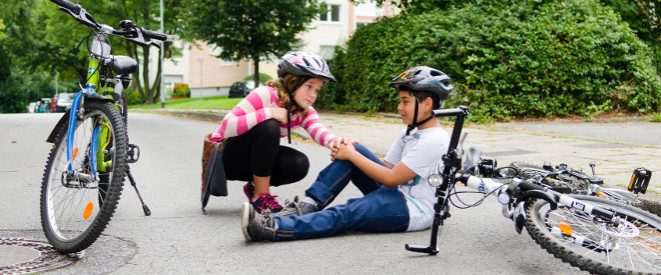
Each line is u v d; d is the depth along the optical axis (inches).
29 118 638.5
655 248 111.4
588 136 367.2
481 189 130.5
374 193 142.6
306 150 323.0
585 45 489.1
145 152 316.5
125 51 1505.9
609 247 115.0
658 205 171.2
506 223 159.8
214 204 183.3
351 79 639.1
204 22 729.0
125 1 1347.2
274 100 154.3
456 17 503.5
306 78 151.5
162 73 1183.6
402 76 139.2
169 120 599.5
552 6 510.3
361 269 118.1
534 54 479.2
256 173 153.7
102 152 130.5
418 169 136.2
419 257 126.5
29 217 161.6
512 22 483.8
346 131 421.4
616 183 205.0
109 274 114.2
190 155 305.0
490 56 469.4
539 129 414.3
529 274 116.2
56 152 137.9
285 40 741.3
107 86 142.9
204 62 1834.4
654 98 536.1
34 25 1637.6
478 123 456.4
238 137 156.3
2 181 221.1
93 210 137.2
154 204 182.5
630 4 608.1
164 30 1326.3
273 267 119.0
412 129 141.7
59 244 124.6
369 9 1563.7
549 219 121.3
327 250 130.5
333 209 139.2
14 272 112.6
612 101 522.3
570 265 121.7
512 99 474.6
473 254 129.3
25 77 2079.2
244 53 734.5
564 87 485.7
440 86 136.3
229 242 137.6
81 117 133.0
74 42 1395.2
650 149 300.4
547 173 147.3
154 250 131.0
